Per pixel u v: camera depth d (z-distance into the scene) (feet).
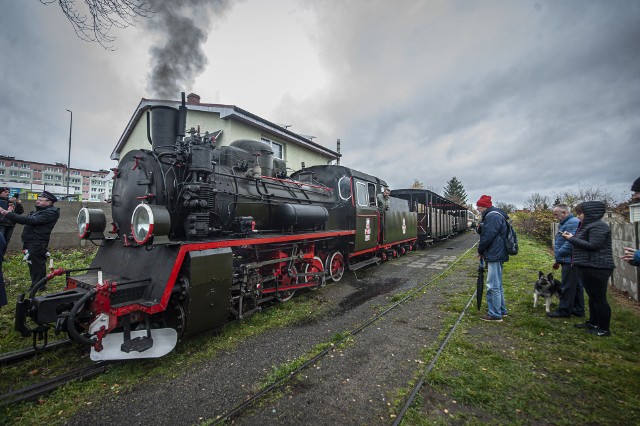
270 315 17.03
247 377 10.85
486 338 13.92
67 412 8.98
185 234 14.35
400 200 41.14
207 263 12.64
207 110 35.24
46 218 17.19
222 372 11.15
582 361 11.78
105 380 10.48
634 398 9.49
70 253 32.73
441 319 16.53
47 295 10.48
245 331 14.78
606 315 13.75
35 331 10.98
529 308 17.93
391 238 36.11
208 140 14.32
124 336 11.00
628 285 20.51
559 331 14.43
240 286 15.51
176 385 10.32
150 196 12.80
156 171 13.43
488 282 16.20
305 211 20.01
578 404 9.30
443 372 11.01
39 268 17.44
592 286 13.83
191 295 12.03
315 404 9.34
